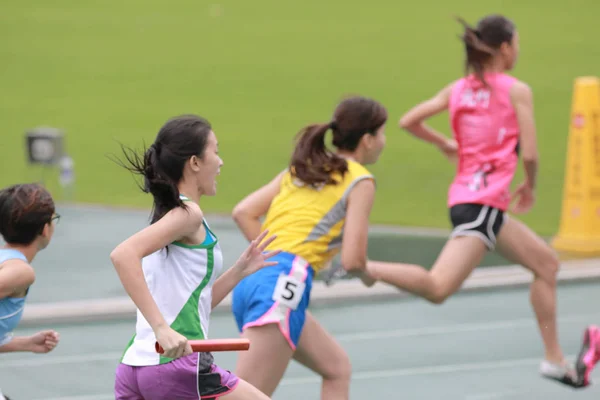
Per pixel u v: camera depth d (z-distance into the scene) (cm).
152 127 5875
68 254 3491
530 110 2294
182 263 1401
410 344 2673
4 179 4678
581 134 3500
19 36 9294
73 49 8694
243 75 7656
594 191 3500
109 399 2266
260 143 5450
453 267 2245
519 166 4900
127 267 1307
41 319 2794
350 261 1798
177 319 1394
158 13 10844
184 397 1395
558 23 9762
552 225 3947
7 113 6275
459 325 2844
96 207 4222
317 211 1825
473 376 2436
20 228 1541
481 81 2323
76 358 2541
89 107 6481
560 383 2397
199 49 8775
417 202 4284
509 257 2350
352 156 1912
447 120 6169
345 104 1898
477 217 2281
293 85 7244
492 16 2352
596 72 7462
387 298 3078
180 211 1369
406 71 7706
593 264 3347
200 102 6650
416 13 10712
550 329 2358
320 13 10850
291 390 2352
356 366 2500
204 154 1433
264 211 1927
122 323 2831
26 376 2412
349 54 8494
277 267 1792
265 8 11256
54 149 4462
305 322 1872
